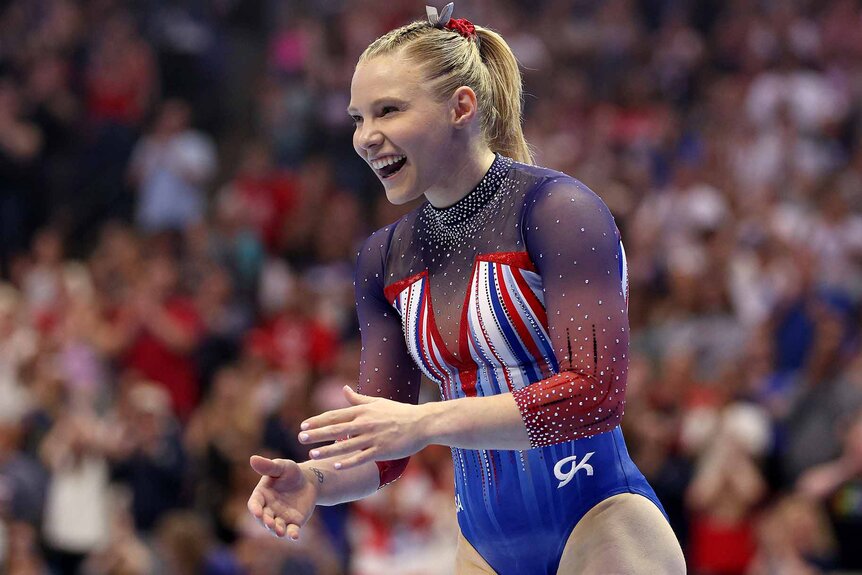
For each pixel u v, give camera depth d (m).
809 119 33.25
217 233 28.88
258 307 27.50
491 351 7.00
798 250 26.22
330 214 30.31
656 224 28.44
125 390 20.91
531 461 7.09
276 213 30.72
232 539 20.02
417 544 19.31
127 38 34.81
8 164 32.03
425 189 7.05
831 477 18.47
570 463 7.03
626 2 38.00
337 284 27.81
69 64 34.41
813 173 30.67
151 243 28.44
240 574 18.48
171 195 31.22
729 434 19.61
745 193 29.36
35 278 27.77
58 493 19.56
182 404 23.83
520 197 7.00
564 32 36.88
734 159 31.36
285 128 34.12
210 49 37.44
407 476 19.89
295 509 6.99
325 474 7.26
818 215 28.88
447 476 20.05
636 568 6.96
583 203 6.78
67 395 21.20
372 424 6.10
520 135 7.59
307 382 21.42
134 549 18.33
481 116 7.17
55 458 19.66
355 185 32.94
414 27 7.16
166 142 31.69
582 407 6.41
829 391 20.09
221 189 35.19
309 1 39.38
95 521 19.61
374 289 7.70
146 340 23.77
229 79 38.38
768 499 20.09
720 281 24.77
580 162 31.77
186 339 24.20
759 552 18.83
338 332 26.05
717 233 27.44
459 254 7.14
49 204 32.53
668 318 24.50
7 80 33.75
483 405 6.30
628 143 33.19
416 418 6.16
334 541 19.38
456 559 7.79
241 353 25.17
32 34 34.78
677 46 36.81
